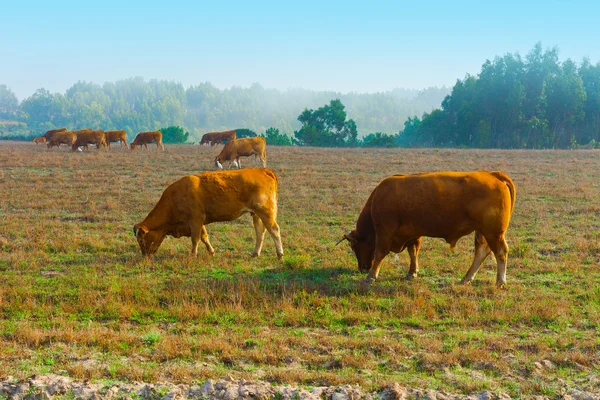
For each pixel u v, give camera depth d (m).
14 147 54.91
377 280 10.83
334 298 9.54
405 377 6.57
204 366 6.79
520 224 16.61
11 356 7.00
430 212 10.35
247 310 8.98
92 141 49.06
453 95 113.56
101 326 8.22
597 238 14.62
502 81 105.00
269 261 12.29
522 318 8.66
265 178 12.42
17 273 11.06
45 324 8.29
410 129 135.00
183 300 9.26
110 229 15.73
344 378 6.41
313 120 107.75
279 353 7.18
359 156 46.00
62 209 18.84
